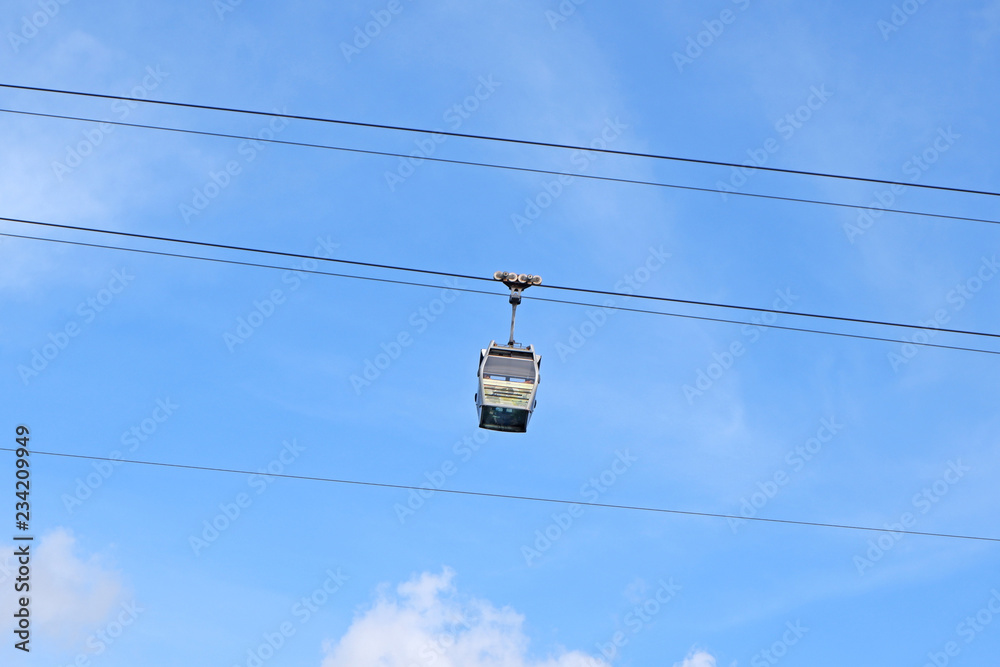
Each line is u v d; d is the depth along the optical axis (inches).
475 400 1337.4
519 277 1201.4
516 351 1325.0
